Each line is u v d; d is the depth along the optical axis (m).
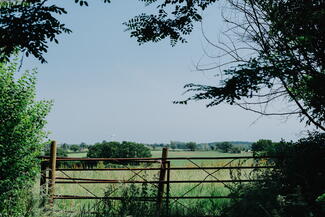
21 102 6.64
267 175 6.84
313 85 6.01
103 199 7.10
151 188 7.58
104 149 30.23
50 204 7.05
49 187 7.31
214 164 12.69
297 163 6.39
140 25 6.95
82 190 9.57
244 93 5.96
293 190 6.09
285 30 6.27
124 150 30.53
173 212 7.21
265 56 5.95
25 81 6.77
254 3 7.01
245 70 5.75
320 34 5.88
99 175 11.30
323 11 5.44
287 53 5.93
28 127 6.73
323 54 6.04
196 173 12.03
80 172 12.72
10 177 6.43
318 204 5.30
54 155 7.38
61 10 4.36
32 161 6.89
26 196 6.59
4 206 6.29
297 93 6.89
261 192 6.31
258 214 5.96
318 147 6.47
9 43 4.33
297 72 6.09
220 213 7.07
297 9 6.05
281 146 7.33
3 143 6.45
